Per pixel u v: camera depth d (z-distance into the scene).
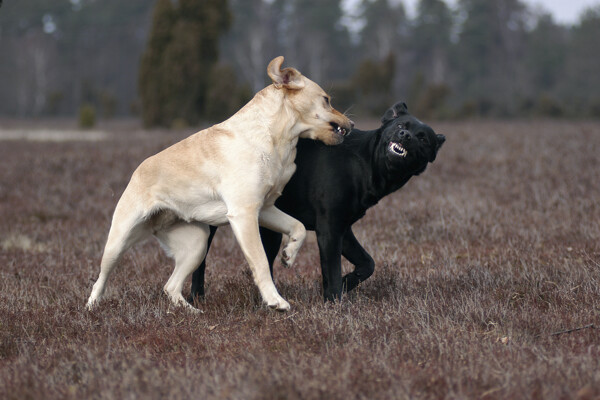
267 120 6.94
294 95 6.99
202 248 7.67
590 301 6.98
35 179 19.45
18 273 9.53
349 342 5.81
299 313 6.78
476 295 7.23
